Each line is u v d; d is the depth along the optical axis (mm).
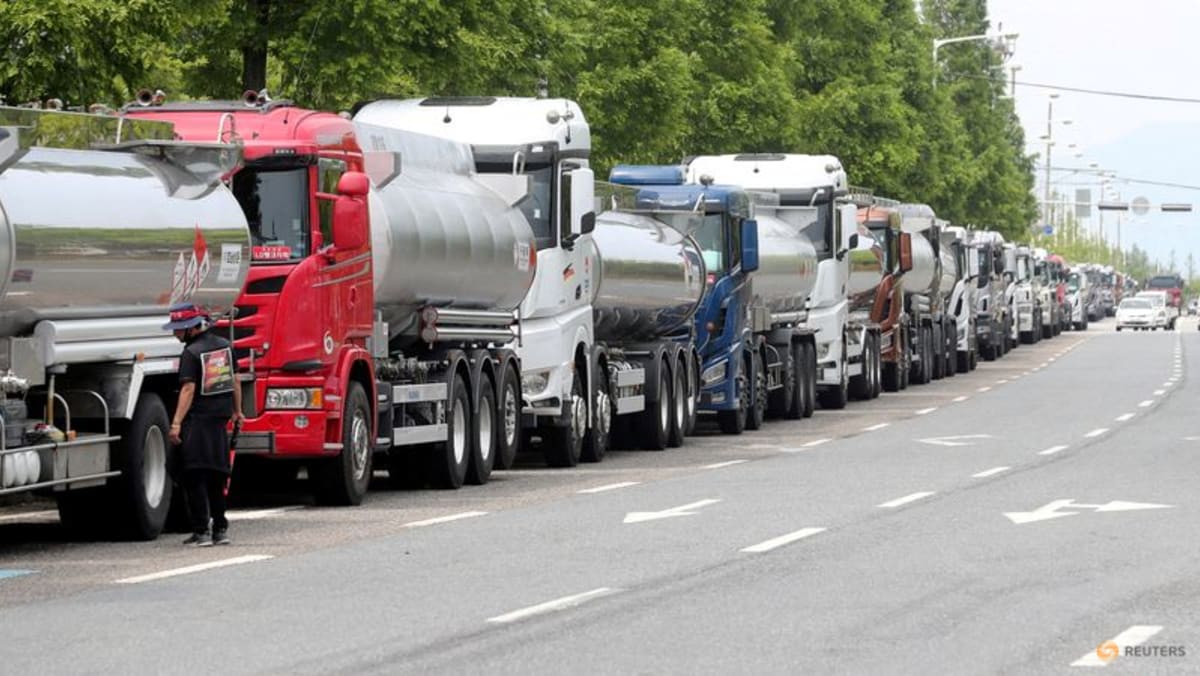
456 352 48594
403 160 47844
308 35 57156
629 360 61812
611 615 26406
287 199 41656
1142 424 70000
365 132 45781
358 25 57000
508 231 51281
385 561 32594
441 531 37281
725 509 40875
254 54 58688
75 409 36031
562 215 54125
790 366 76500
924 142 162250
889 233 97062
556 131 54125
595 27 82000
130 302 36250
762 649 23562
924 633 24688
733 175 83688
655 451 61312
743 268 69000
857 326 88688
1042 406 82812
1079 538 35125
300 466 48750
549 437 54594
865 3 133250
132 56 46781
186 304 35781
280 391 41438
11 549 35562
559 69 73875
